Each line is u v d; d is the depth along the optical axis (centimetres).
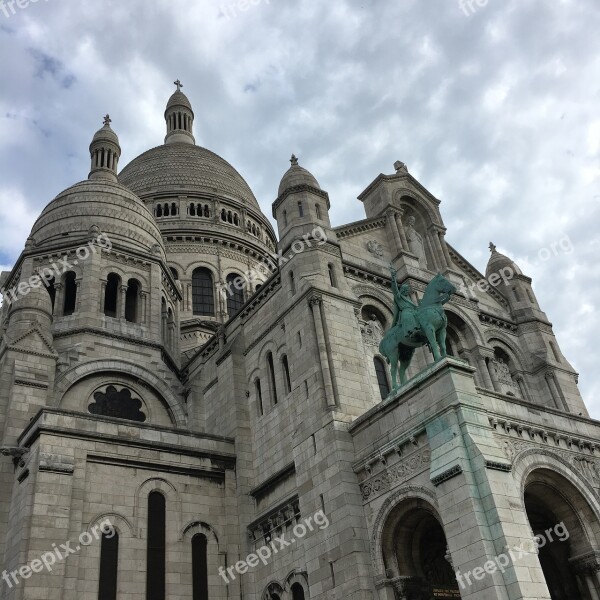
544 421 2862
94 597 2880
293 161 4244
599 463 2938
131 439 3328
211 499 3462
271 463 3469
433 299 2972
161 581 3106
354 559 2688
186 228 6781
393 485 2727
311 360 3312
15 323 3859
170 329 4972
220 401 3994
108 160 5903
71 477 3061
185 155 7906
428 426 2628
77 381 3959
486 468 2389
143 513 3212
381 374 3609
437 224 4638
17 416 3484
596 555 2666
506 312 4703
